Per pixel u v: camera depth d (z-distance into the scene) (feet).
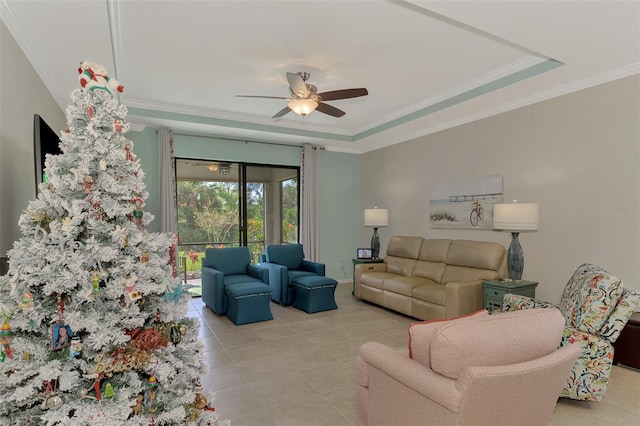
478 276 12.93
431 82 12.84
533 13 7.44
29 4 7.27
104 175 4.63
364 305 16.35
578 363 7.44
